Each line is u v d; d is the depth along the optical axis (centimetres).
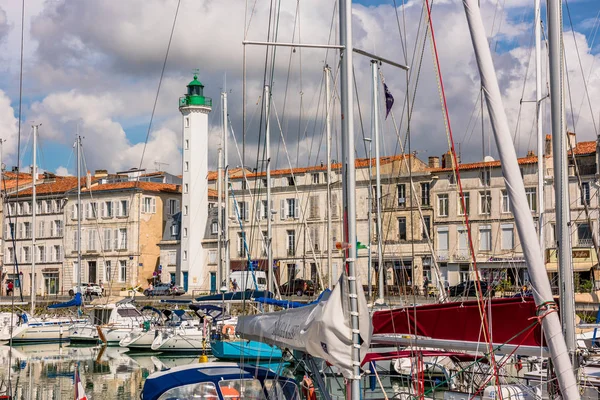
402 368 1545
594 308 2011
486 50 752
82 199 8156
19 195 8519
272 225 6819
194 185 7612
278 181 6869
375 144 2752
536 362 1585
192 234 7500
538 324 802
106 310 4200
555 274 2822
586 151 5044
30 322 4231
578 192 5028
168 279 7769
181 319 3919
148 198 7994
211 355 3419
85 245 8094
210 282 7444
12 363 3216
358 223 5744
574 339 858
